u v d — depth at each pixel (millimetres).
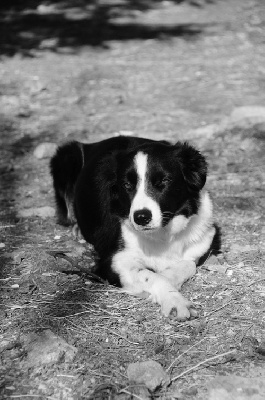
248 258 1946
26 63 4840
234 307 1705
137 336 1603
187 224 1867
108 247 1892
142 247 1854
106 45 5395
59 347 1532
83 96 3945
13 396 1429
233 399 1419
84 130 3281
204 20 6371
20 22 6199
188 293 1774
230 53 5070
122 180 1784
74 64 4797
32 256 1953
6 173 2764
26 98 3916
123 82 4277
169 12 6715
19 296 1771
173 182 1771
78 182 2127
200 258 1938
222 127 3137
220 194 2420
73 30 5895
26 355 1534
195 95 3928
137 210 1709
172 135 3113
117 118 3488
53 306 1723
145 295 1763
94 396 1414
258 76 4352
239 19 6387
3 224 2217
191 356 1534
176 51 5172
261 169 2670
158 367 1466
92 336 1604
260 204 2316
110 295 1771
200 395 1429
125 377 1468
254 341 1575
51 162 2291
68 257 1934
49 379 1472
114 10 6762
